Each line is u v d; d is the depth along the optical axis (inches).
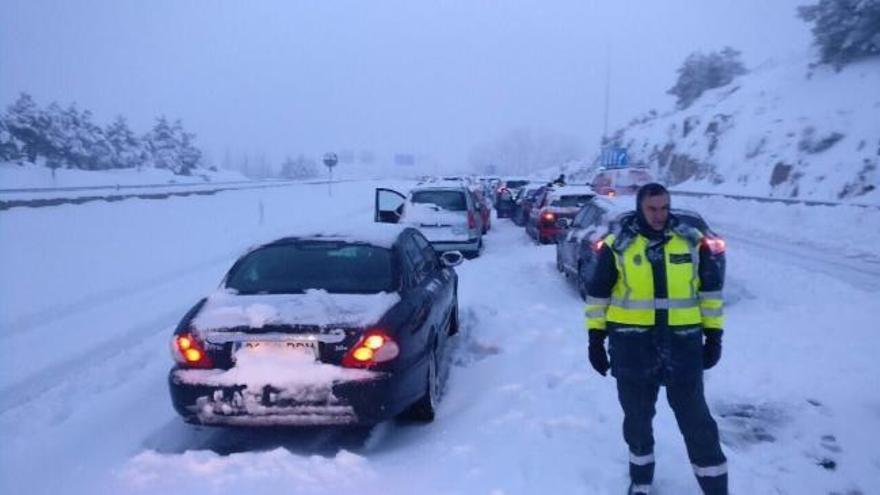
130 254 588.7
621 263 143.6
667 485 159.8
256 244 227.8
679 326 141.2
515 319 333.1
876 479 164.6
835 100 1346.0
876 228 659.4
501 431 191.8
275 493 156.1
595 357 149.8
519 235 784.9
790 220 813.9
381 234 233.0
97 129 2443.4
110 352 299.7
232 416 176.7
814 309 333.1
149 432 206.8
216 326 181.0
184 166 2876.5
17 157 1930.4
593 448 179.3
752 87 1768.0
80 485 167.6
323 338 177.3
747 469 169.5
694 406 142.5
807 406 209.5
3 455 190.9
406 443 192.9
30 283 451.5
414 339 193.2
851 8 1444.4
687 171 1712.6
